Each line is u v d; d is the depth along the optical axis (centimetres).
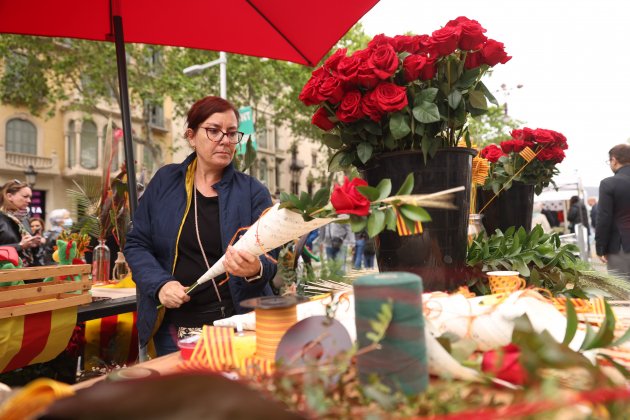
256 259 130
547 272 153
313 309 97
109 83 1739
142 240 184
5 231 349
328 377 55
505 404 50
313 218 108
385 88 120
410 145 127
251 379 55
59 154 2147
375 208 95
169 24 219
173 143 2372
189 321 171
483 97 130
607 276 153
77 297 175
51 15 217
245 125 837
